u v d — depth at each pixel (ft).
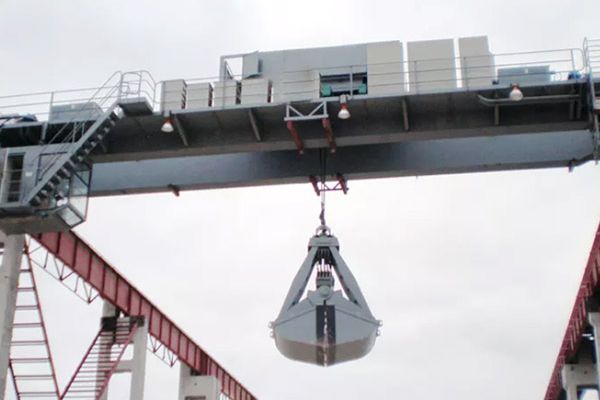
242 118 121.19
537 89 114.93
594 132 114.42
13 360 147.23
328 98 117.19
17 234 126.11
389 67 119.85
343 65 123.65
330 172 127.24
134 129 124.57
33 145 126.82
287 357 113.19
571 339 180.86
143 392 168.35
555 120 117.08
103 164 133.69
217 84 122.62
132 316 174.50
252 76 124.88
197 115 120.88
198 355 212.23
